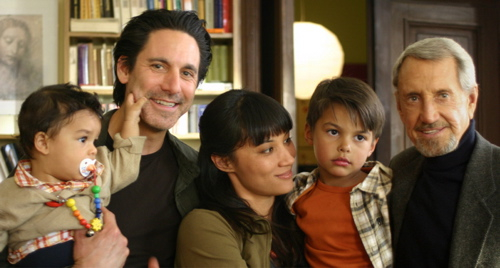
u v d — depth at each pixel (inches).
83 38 116.0
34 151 45.9
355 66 160.2
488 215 46.7
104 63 114.1
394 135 117.4
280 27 108.8
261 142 48.7
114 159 49.6
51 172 46.0
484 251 45.9
